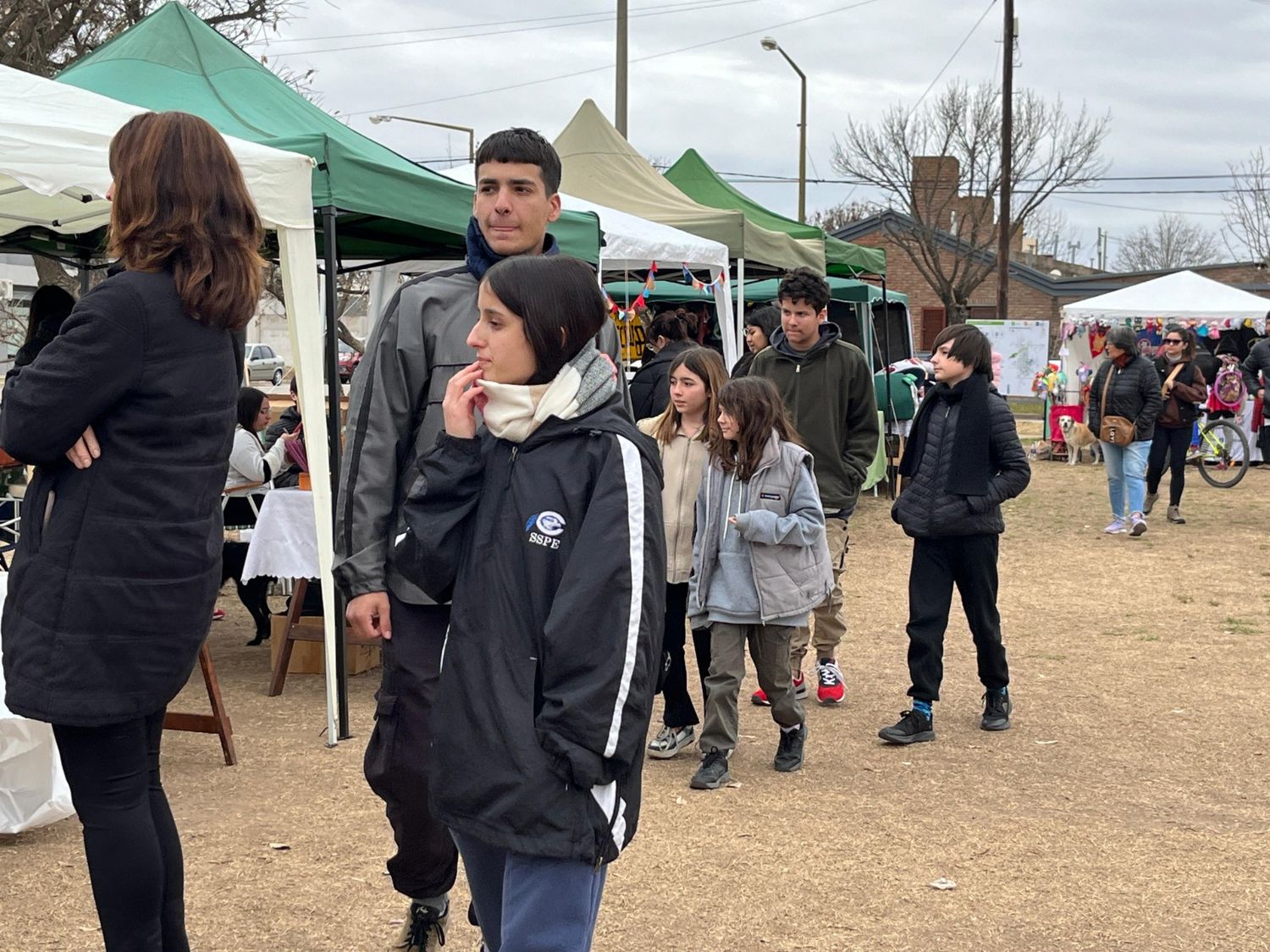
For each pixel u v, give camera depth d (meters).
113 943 2.78
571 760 2.16
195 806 4.66
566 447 2.32
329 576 5.44
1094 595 9.45
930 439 5.64
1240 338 20.44
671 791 5.00
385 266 9.27
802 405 6.14
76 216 6.76
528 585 2.27
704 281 12.71
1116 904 3.92
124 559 2.66
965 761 5.46
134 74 6.43
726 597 5.01
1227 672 7.11
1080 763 5.43
